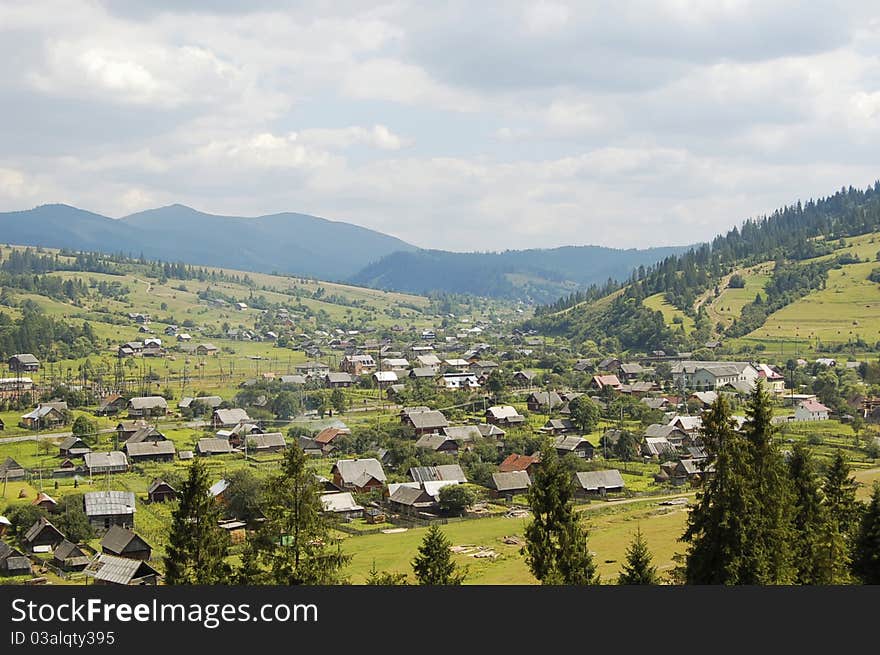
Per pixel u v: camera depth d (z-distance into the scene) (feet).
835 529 227.61
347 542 384.06
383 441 606.14
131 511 417.28
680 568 261.85
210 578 213.87
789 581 201.46
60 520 398.21
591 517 412.57
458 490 457.27
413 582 282.97
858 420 647.15
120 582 312.91
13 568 344.28
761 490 201.98
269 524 217.77
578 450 573.74
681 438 595.88
